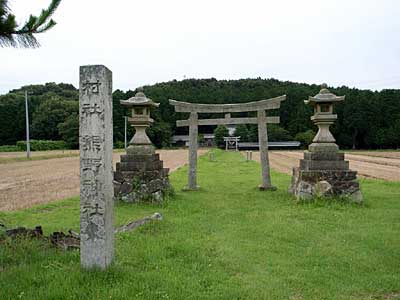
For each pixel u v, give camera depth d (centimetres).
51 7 602
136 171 1257
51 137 8119
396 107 6962
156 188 1256
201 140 9294
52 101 8262
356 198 1195
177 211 1100
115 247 674
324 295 510
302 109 7812
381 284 545
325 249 710
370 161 4159
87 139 546
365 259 651
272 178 2170
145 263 609
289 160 4319
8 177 2447
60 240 693
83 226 548
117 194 1245
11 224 916
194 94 8375
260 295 500
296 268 613
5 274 528
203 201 1302
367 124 7025
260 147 1650
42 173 2764
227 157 4891
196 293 494
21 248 618
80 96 549
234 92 8444
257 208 1154
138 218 1000
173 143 8550
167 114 8256
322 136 1253
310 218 991
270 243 754
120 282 516
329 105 1255
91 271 536
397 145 7169
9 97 8275
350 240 771
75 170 3050
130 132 7525
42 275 525
